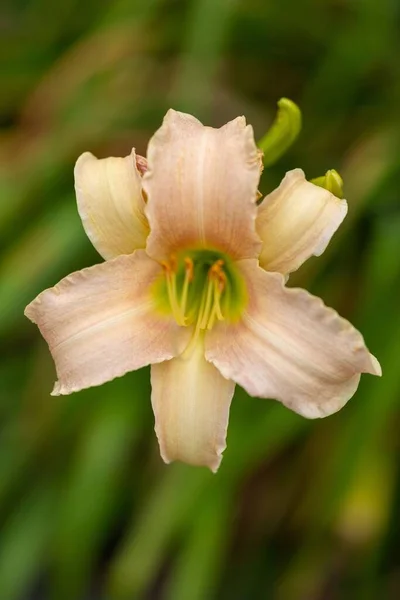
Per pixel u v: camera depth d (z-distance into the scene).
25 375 0.87
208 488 0.80
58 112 0.86
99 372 0.62
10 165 0.87
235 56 0.87
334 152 0.87
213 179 0.61
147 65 0.87
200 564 0.78
